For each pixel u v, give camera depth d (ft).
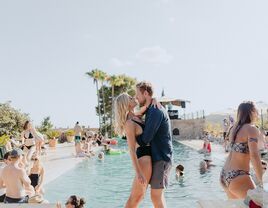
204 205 16.10
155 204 16.55
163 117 16.49
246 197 15.47
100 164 68.18
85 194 39.83
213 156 68.49
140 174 15.93
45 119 145.18
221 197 36.32
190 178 48.01
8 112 112.06
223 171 16.92
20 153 25.09
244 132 16.22
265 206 14.34
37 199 25.57
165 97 179.11
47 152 88.48
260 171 15.48
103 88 228.02
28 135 48.44
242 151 16.25
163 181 16.43
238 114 16.71
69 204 23.91
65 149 99.09
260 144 16.39
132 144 16.16
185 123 173.06
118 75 222.89
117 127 16.79
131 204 16.89
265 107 113.60
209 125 147.23
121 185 45.47
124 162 71.51
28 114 119.24
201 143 122.11
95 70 211.82
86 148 83.15
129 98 16.74
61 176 52.47
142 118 16.96
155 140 16.53
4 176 24.53
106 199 37.37
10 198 24.36
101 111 231.30
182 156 80.59
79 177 51.85
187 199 35.73
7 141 63.62
